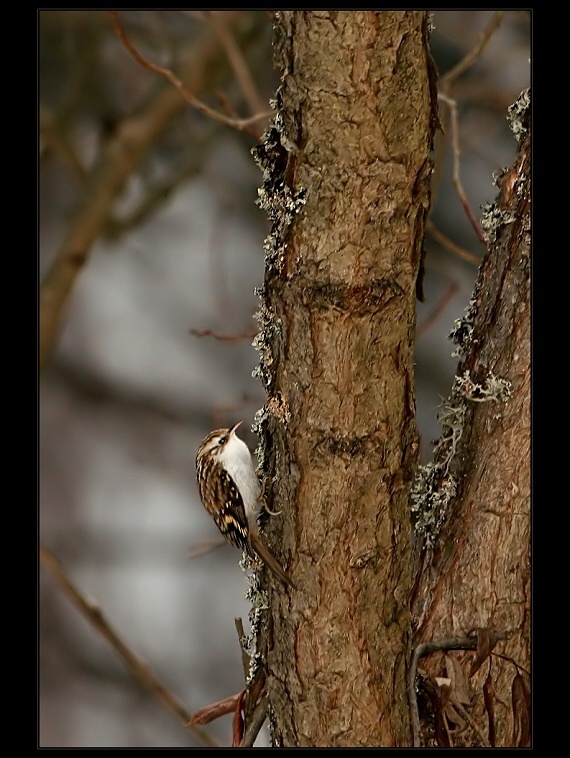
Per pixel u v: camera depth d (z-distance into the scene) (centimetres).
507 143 1347
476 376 596
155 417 1527
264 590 588
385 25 482
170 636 1378
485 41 934
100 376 1530
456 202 1366
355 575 539
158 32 1184
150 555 1430
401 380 533
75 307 1532
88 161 1279
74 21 1172
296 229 515
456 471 603
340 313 513
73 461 1486
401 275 516
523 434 582
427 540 608
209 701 1334
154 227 1546
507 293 591
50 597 1389
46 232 1451
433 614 592
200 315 1526
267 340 553
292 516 545
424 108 502
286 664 558
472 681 586
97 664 1366
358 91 489
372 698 549
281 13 505
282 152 522
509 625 581
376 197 502
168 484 1496
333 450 527
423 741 587
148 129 1080
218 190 1370
